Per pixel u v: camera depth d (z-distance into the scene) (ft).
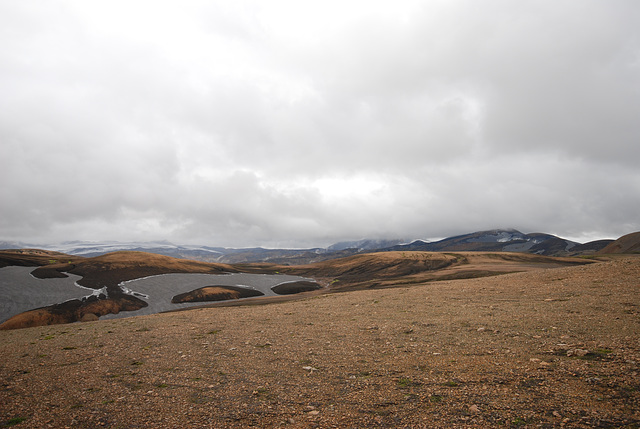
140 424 29.27
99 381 43.19
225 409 32.24
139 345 67.72
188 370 47.14
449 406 29.96
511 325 62.28
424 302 104.58
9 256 517.55
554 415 26.58
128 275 480.64
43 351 66.49
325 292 409.49
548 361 40.19
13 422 30.01
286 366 46.93
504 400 30.22
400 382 37.29
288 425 28.14
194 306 333.42
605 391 30.09
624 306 67.56
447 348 50.55
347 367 44.60
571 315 65.26
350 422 28.17
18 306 293.84
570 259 563.07
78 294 344.08
